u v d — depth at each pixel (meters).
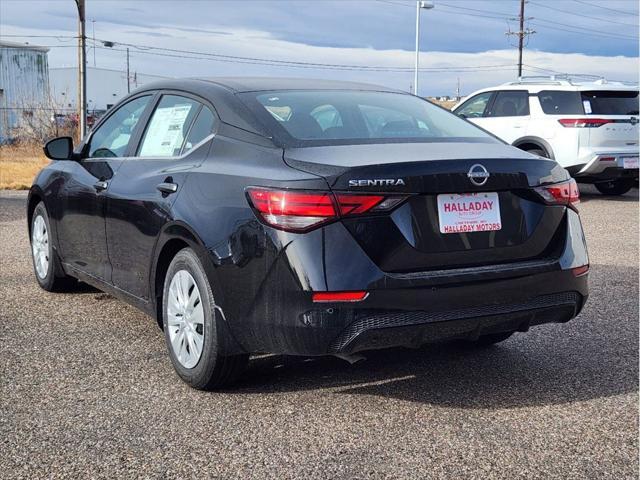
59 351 4.38
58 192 5.35
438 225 3.33
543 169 3.61
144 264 4.14
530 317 3.56
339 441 3.20
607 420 3.45
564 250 3.64
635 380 3.99
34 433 3.24
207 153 3.87
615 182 14.00
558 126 12.15
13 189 15.45
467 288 3.34
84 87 30.27
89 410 3.50
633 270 6.95
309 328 3.19
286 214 3.21
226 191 3.52
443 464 2.99
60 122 32.81
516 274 3.46
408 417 3.47
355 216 3.19
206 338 3.58
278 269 3.23
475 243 3.41
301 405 3.60
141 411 3.50
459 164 3.37
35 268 5.99
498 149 3.80
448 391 3.81
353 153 3.44
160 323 4.13
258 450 3.10
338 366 4.17
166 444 3.15
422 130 4.05
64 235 5.31
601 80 12.79
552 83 12.52
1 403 3.57
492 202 3.47
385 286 3.20
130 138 4.73
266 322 3.30
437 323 3.31
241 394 3.74
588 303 5.70
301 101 4.05
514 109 12.85
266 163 3.48
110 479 2.83
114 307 5.39
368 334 3.20
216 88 4.18
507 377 4.03
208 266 3.50
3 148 30.47
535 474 2.91
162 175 4.05
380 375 4.04
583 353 4.46
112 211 4.47
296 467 2.95
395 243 3.24
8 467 2.92
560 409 3.58
